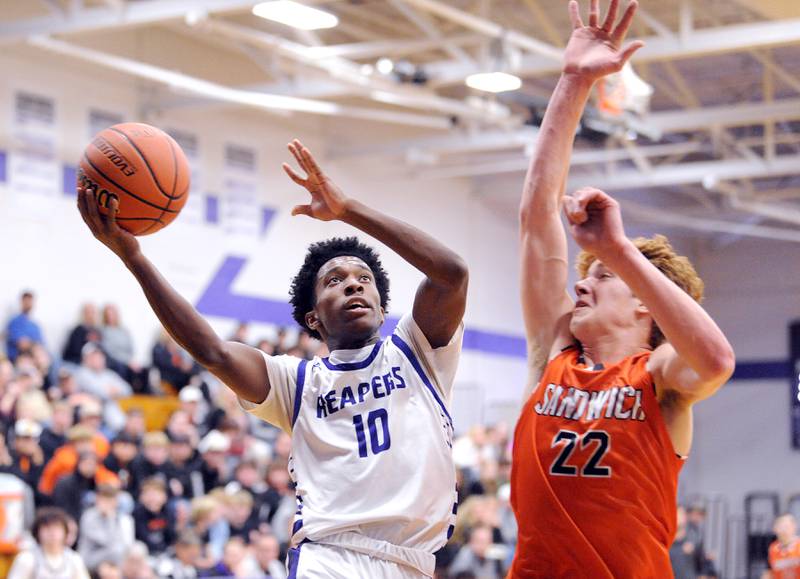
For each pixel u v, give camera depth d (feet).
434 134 68.69
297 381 12.10
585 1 49.96
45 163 49.37
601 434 10.77
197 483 38.88
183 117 55.77
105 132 12.34
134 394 48.11
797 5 41.70
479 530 37.81
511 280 74.43
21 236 48.11
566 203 10.26
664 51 45.29
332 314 12.30
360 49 46.62
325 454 11.75
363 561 11.29
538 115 47.73
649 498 10.64
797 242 83.56
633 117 51.08
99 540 31.50
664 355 10.71
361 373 12.03
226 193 57.52
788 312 83.46
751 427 84.12
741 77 61.87
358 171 64.54
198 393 45.57
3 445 33.73
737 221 81.61
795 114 53.67
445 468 11.79
